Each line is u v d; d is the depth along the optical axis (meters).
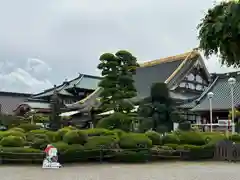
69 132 17.00
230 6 5.82
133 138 17.25
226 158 17.86
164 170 13.71
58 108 39.06
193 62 44.66
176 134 19.95
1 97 68.94
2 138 17.20
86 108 40.34
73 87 55.09
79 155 15.99
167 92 23.31
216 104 33.38
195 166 15.27
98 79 61.81
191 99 36.75
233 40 5.88
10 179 11.24
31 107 51.72
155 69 48.31
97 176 11.91
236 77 36.47
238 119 29.69
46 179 11.22
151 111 22.69
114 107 23.86
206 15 6.29
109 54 23.80
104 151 16.55
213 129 30.16
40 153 15.45
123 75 23.88
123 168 14.37
